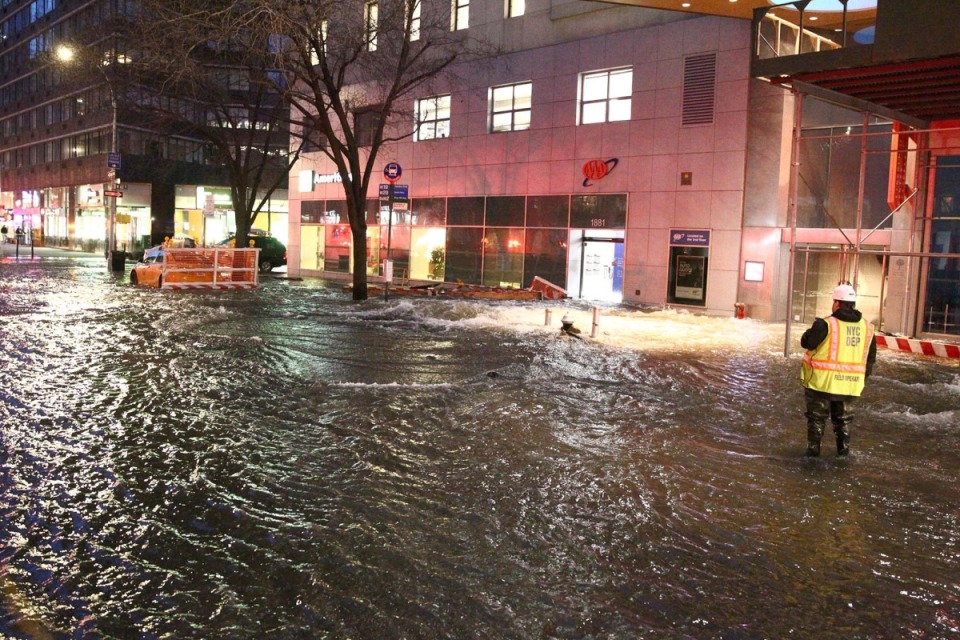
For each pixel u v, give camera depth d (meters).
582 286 26.31
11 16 68.75
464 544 5.37
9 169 73.75
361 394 10.28
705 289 22.59
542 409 9.67
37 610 4.30
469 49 28.38
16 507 5.82
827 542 5.61
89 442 7.60
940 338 17.94
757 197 21.50
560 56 25.78
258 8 19.00
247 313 19.94
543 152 26.47
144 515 5.75
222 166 51.66
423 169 30.83
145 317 18.38
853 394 7.77
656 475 7.07
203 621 4.23
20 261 42.06
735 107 21.73
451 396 10.29
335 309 21.34
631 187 24.11
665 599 4.64
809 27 15.22
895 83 13.83
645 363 13.46
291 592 4.60
